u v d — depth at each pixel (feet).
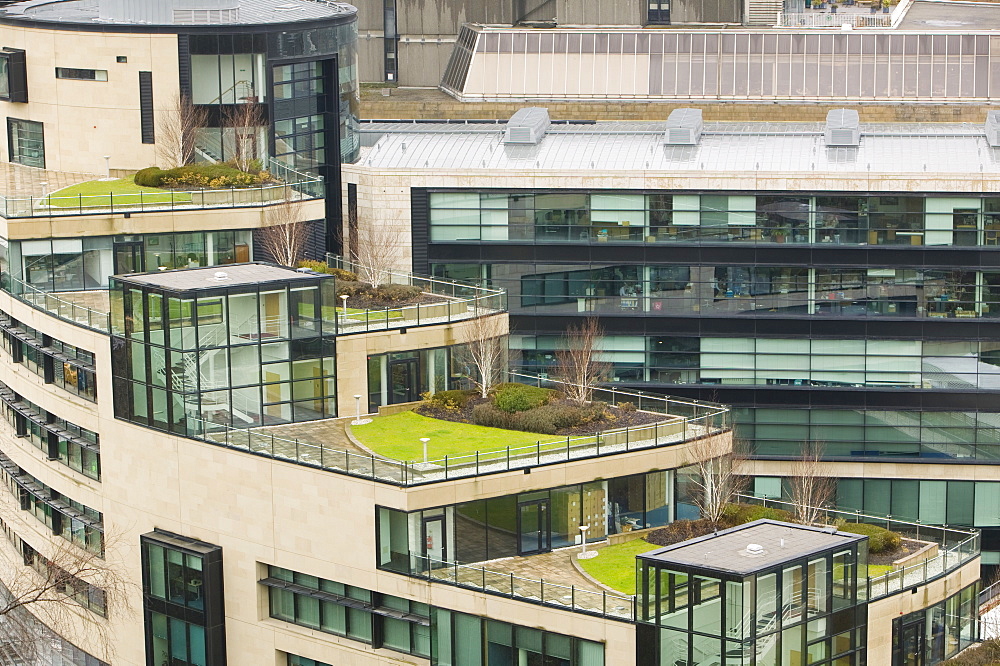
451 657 372.17
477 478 375.45
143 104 501.97
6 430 483.92
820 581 344.08
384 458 387.75
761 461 522.47
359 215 533.55
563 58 650.84
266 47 505.25
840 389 517.55
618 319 526.57
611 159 529.04
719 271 520.83
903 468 516.73
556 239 526.57
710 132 549.13
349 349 416.67
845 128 527.40
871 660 357.41
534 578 371.56
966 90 625.41
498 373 436.76
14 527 483.51
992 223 506.07
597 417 409.28
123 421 420.36
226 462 399.44
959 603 380.37
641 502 396.16
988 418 513.45
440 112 643.86
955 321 510.58
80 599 447.83
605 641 349.00
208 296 400.26
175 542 410.11
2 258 463.01
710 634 334.24
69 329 432.66
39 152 516.32
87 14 533.55
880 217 510.58
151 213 462.60
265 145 511.40
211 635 405.59
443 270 531.91
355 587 386.11
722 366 524.93
